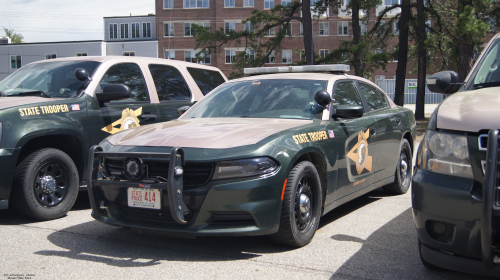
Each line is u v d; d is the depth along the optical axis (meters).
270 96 4.53
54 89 5.25
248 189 3.23
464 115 2.72
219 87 5.06
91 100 5.14
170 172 3.13
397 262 3.32
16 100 4.72
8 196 4.32
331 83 4.61
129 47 51.09
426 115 30.47
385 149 5.23
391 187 5.76
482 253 2.41
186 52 51.28
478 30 18.73
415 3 25.84
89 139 5.04
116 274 3.09
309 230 3.75
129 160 3.38
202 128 3.78
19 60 51.19
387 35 29.03
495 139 2.37
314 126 3.97
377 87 5.74
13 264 3.30
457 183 2.61
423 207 2.74
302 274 3.09
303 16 27.39
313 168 3.76
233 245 3.76
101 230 4.25
